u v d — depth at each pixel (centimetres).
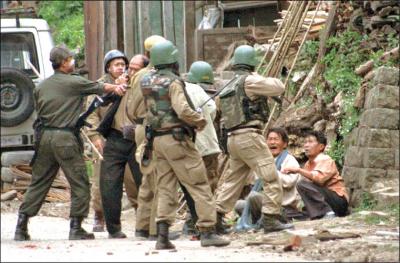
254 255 1731
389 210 2170
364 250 1736
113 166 2194
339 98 2570
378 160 2277
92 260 1695
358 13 2828
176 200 1866
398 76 2305
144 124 2053
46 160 2155
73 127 2148
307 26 3000
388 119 2286
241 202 2266
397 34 2708
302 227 2094
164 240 1841
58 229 2472
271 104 2827
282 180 2244
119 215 2209
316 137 2297
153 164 1894
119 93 2145
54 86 2139
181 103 1814
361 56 2711
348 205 2312
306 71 2878
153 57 1858
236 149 2055
